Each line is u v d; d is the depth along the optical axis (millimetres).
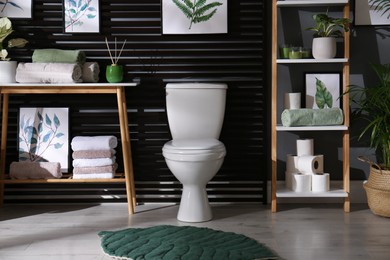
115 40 3605
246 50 3598
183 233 2926
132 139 3664
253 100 3635
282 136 3682
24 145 3631
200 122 3500
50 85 3312
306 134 3672
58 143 3627
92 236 2947
